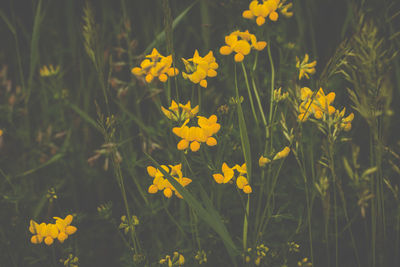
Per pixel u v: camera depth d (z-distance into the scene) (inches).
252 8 23.5
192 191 24.8
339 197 27.9
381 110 21.5
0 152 29.3
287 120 26.6
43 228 23.4
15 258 26.4
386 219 26.9
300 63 24.4
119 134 26.8
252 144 28.2
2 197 27.2
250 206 25.1
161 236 28.2
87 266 28.1
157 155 27.8
